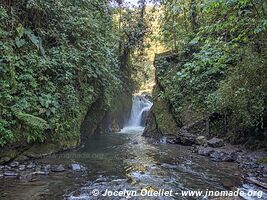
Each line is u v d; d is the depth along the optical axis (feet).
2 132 20.93
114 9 55.72
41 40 27.25
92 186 17.48
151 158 26.53
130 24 58.75
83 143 36.04
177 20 48.34
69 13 31.71
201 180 19.10
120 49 59.16
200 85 38.81
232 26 27.07
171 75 44.80
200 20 43.83
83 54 32.17
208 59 31.27
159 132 42.06
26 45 25.96
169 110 42.91
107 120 53.31
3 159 21.39
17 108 22.33
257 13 22.71
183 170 21.84
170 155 28.14
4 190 16.17
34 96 24.45
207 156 27.63
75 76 31.22
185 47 44.83
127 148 32.58
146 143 37.22
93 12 37.78
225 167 22.79
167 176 20.10
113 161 24.79
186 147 33.58
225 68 35.76
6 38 23.77
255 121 26.40
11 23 25.08
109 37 43.75
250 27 25.17
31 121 22.24
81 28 31.89
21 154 23.32
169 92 42.50
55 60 27.86
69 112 29.27
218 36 32.30
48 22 29.35
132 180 19.02
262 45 25.89
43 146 25.75
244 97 26.13
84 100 33.50
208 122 34.45
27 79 24.11
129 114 68.39
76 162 23.81
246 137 29.86
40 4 27.32
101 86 38.47
